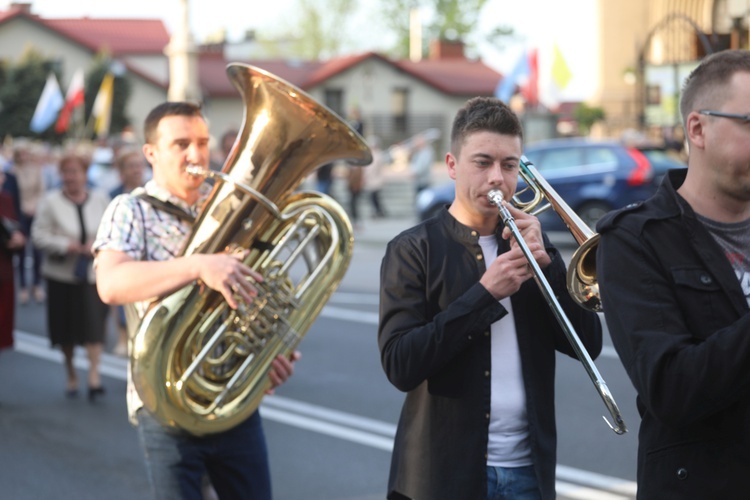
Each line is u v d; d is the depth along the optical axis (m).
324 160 4.14
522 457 3.43
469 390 3.40
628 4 28.31
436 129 51.19
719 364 2.54
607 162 17.39
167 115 4.21
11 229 8.66
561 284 3.48
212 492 4.60
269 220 4.13
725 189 2.73
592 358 3.55
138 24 55.78
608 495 6.00
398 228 23.27
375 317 12.30
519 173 3.45
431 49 54.75
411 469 3.44
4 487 6.35
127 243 4.12
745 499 2.66
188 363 4.04
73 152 8.78
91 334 8.61
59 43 52.78
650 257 2.73
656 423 2.78
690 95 2.77
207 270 3.88
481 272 3.47
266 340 4.15
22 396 8.80
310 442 7.26
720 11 24.28
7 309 8.69
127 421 7.92
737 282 2.71
